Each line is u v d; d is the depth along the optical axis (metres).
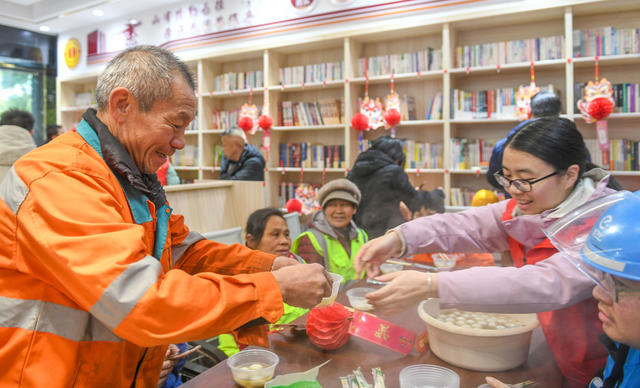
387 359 0.74
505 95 3.72
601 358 0.64
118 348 0.81
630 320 0.53
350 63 4.27
